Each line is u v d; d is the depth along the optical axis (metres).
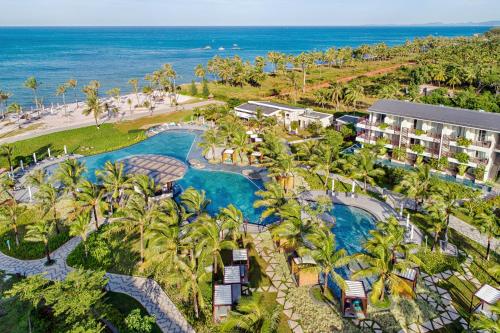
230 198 62.50
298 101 126.00
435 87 141.38
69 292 32.56
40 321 34.59
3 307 35.91
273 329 35.00
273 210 47.97
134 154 82.69
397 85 123.75
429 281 41.44
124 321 35.19
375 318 36.47
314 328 35.50
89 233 51.78
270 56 192.00
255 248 48.06
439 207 46.53
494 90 129.62
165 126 101.81
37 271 44.16
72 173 55.03
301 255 38.56
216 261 42.12
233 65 166.88
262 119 87.81
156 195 60.97
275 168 61.72
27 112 120.44
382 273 36.66
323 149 64.62
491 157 63.25
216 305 35.94
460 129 65.19
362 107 115.00
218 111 100.56
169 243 36.28
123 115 115.00
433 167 66.38
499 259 45.03
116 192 53.25
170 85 138.62
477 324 29.23
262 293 40.06
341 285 36.19
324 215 55.75
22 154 81.06
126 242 49.56
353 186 61.03
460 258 45.09
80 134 95.00
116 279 42.59
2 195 60.16
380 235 39.28
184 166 74.44
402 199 60.00
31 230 44.16
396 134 72.12
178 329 35.56
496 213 53.28
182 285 36.22
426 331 35.06
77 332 28.83
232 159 75.94
